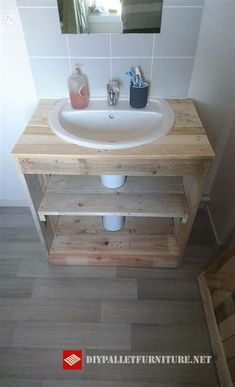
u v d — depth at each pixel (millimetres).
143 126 1229
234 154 1401
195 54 1189
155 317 1374
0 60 1230
